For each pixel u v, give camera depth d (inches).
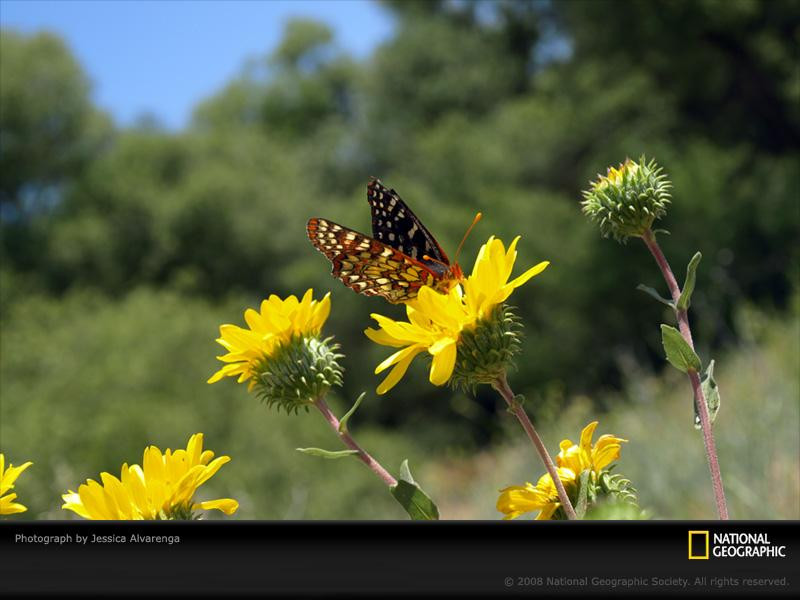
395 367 53.2
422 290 52.9
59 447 424.2
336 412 590.9
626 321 578.9
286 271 781.9
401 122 840.9
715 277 466.0
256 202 831.1
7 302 707.4
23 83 832.3
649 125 624.4
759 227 545.0
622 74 657.6
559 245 590.6
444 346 51.4
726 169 573.9
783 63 605.3
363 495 488.4
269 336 61.4
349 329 707.4
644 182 60.8
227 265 829.8
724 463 172.2
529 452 327.9
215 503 49.2
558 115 654.5
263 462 478.6
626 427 274.5
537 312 605.3
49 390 498.3
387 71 836.6
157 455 48.3
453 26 846.5
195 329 578.9
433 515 46.4
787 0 597.9
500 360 52.7
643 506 174.7
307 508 454.3
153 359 534.3
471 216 633.6
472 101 806.5
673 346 50.2
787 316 359.9
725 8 584.1
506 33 816.3
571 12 678.5
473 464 471.2
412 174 755.4
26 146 845.8
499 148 677.9
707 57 630.5
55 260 807.7
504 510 53.0
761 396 217.9
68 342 565.3
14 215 865.5
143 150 882.8
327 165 909.8
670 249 553.6
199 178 828.0
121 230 825.5
